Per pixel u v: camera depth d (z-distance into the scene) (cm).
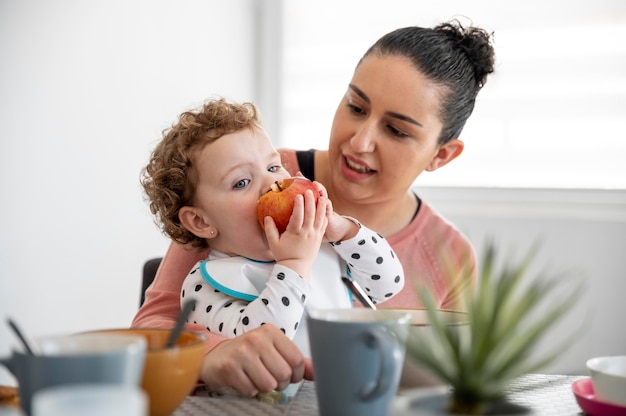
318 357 72
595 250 260
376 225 163
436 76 143
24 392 63
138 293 272
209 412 81
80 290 244
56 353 64
